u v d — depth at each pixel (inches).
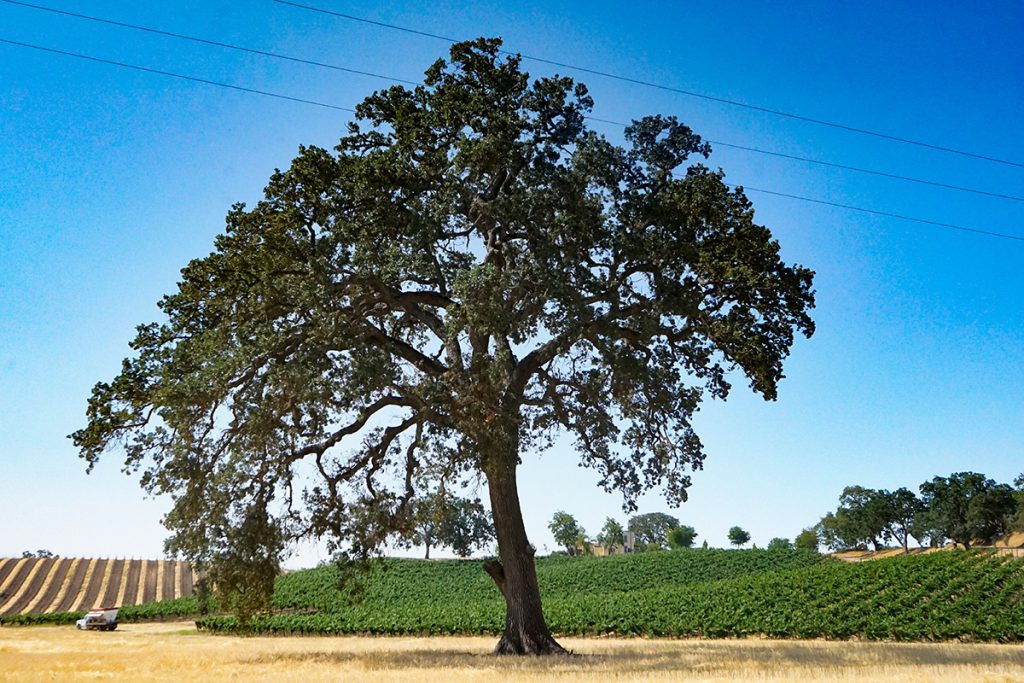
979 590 1892.2
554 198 1025.5
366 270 995.3
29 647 1391.5
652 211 1069.8
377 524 1015.0
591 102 1075.9
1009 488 4466.0
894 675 721.6
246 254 1039.0
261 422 943.7
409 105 1084.5
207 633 2146.9
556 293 965.8
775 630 1720.0
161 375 1005.8
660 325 1024.9
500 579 1069.8
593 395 1031.0
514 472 1082.1
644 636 1815.9
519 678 706.8
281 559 1003.9
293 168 1035.3
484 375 938.1
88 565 4077.3
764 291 1080.2
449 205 1045.8
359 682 685.9
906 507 5093.5
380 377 901.2
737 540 6181.1
